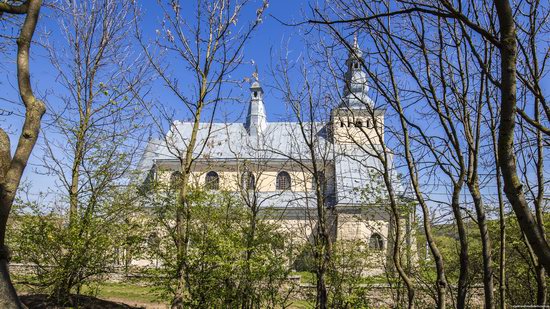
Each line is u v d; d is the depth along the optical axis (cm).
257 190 1445
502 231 722
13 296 527
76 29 1443
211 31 1051
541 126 451
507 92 368
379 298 1295
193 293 1065
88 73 1424
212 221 1116
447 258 1204
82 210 1225
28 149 568
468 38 529
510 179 364
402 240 1215
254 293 1147
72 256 1113
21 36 606
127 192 1245
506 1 366
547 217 963
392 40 728
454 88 755
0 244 531
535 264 798
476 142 716
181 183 1082
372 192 1305
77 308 1206
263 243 1185
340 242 1259
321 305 1057
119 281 1462
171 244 1112
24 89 593
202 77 1051
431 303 1275
